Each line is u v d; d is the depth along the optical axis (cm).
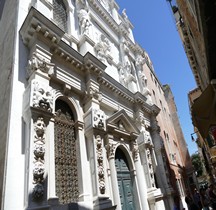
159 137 1555
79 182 788
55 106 838
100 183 808
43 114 665
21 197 560
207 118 681
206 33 399
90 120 891
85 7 1261
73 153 830
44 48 784
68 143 827
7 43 853
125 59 1599
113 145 1055
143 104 1500
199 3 357
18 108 667
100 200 763
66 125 852
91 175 825
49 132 712
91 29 1241
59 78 858
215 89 533
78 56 962
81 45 1107
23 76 729
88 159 857
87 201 748
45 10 892
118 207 898
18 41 767
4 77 787
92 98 957
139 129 1376
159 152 1489
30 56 764
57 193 697
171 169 1784
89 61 982
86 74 1012
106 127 1045
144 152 1277
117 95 1271
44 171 602
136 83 1669
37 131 630
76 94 951
